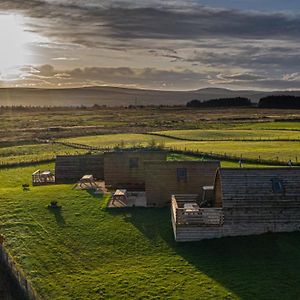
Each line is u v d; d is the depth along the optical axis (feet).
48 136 336.70
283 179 101.30
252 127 381.40
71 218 114.21
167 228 105.70
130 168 147.64
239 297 71.97
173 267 84.79
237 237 97.60
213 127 394.93
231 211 97.96
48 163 214.69
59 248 95.71
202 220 98.94
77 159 166.81
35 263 88.17
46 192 141.18
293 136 302.04
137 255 91.61
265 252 89.76
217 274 80.74
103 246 96.43
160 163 126.41
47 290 77.00
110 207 122.21
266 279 77.82
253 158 196.95
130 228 106.01
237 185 100.01
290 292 73.15
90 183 153.07
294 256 86.99
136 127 416.46
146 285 77.82
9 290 75.87
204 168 126.00
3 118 634.84
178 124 440.86
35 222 111.75
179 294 73.97
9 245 97.66
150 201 125.08
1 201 131.13
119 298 73.72
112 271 84.33
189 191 125.70
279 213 98.48
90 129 398.62
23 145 286.87
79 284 79.00
